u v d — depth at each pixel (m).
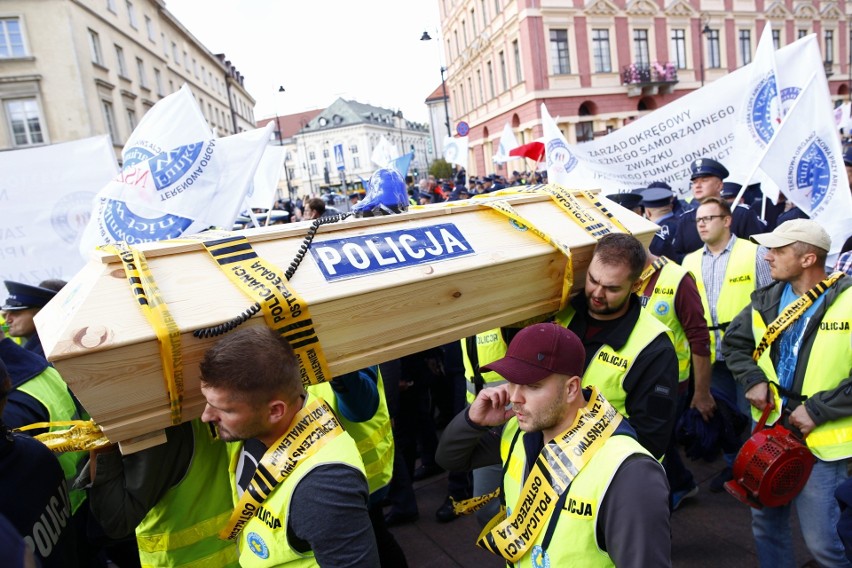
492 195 2.27
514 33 25.72
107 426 1.25
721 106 5.05
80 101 20.30
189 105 3.04
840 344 2.09
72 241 4.71
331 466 1.33
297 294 1.39
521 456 1.54
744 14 28.36
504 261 1.78
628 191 5.37
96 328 1.17
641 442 1.92
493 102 29.81
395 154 13.51
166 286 1.31
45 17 19.64
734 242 3.38
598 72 25.61
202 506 1.67
